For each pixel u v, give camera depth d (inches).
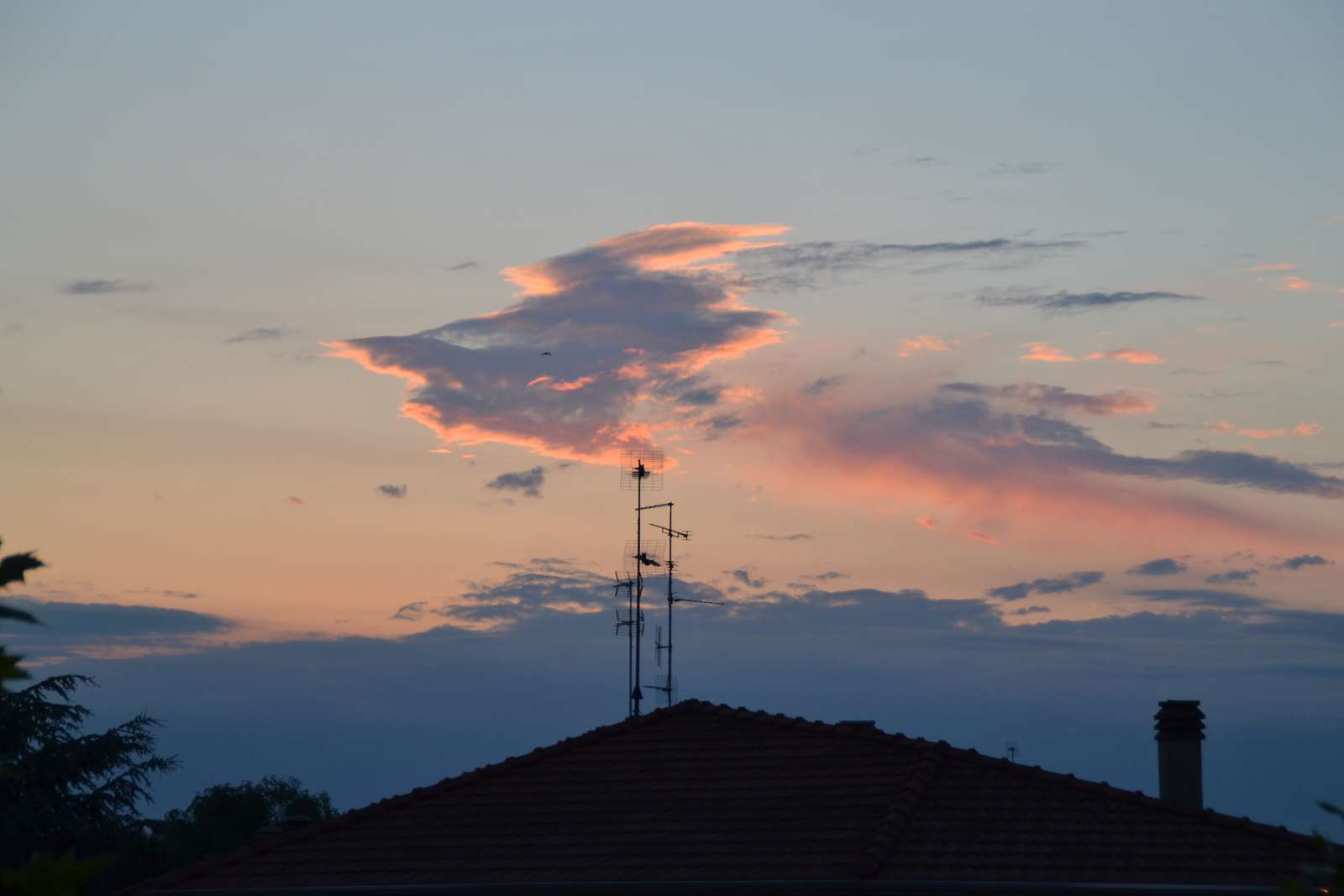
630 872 1395.2
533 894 1381.6
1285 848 1424.7
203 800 3759.8
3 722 2824.8
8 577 368.8
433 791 1674.5
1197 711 1685.5
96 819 2888.8
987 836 1419.8
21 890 388.8
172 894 1509.6
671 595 2279.8
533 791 1638.8
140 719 3004.4
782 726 1723.7
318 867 1524.4
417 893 1414.9
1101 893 1311.5
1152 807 1501.0
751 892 1333.7
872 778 1547.7
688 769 1636.3
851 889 1310.3
